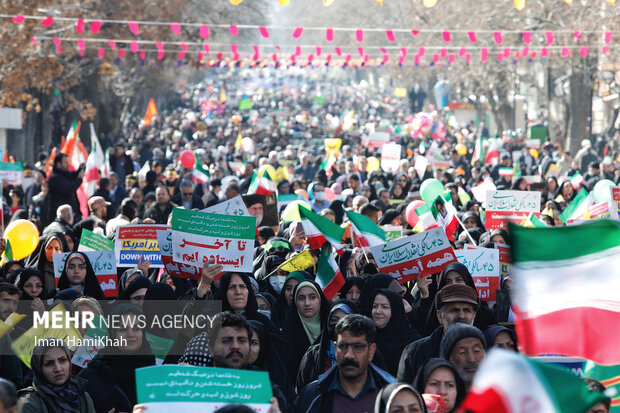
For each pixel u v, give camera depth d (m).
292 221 23.77
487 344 12.28
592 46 58.66
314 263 17.45
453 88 120.31
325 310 13.86
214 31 75.38
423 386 10.36
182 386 8.90
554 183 35.25
